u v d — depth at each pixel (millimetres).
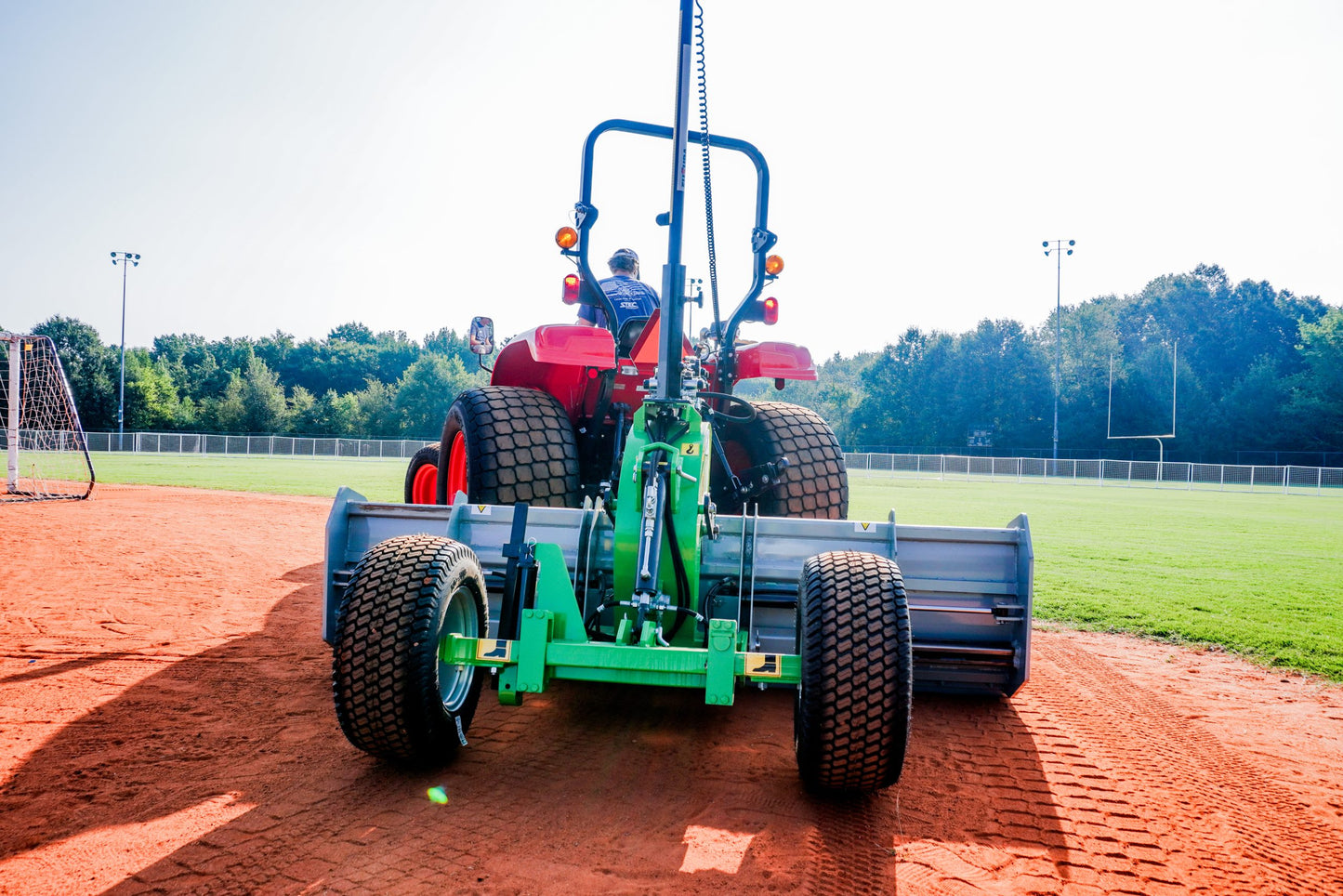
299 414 69375
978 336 69125
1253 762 3566
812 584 2818
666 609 3076
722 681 2697
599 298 4469
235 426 66688
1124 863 2602
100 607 5949
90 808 2713
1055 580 8727
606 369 4301
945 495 26453
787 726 3758
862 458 52000
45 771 3010
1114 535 13969
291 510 13797
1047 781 3248
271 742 3363
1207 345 66375
